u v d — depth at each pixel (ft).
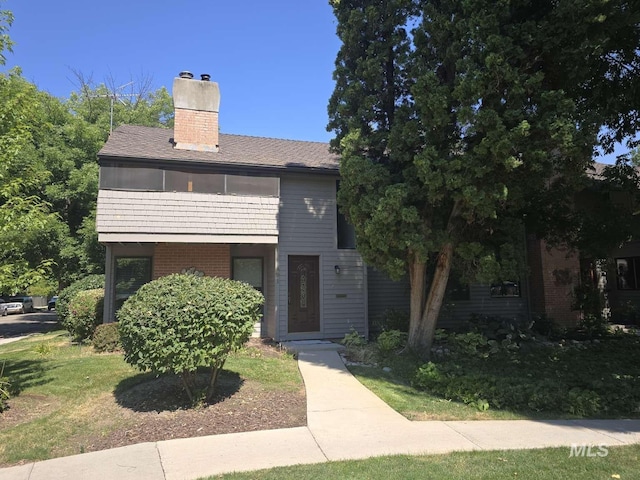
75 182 63.05
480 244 29.68
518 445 15.96
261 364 28.68
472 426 18.22
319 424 18.38
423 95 25.76
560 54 24.86
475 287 48.83
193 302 19.42
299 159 45.24
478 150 24.43
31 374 26.25
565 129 22.52
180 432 17.52
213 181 39.68
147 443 16.30
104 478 13.34
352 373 27.32
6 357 32.99
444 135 27.22
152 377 24.88
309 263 42.83
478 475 13.21
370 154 31.53
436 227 30.68
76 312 39.11
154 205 37.65
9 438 16.72
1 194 21.43
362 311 43.29
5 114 22.17
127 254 42.04
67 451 15.69
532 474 13.28
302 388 23.79
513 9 25.54
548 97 23.45
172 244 41.73
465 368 27.68
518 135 23.04
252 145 49.47
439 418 19.30
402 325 40.50
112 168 37.14
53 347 37.29
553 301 48.49
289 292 41.70
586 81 30.60
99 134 71.05
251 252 44.96
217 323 19.57
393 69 31.35
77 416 19.30
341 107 30.91
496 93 24.52
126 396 22.04
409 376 26.53
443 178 25.79
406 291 46.85
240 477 13.20
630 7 24.49
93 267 61.36
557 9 23.48
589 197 39.42
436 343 37.78
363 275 43.75
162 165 38.24
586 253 37.32
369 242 30.01
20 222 21.20
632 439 16.53
